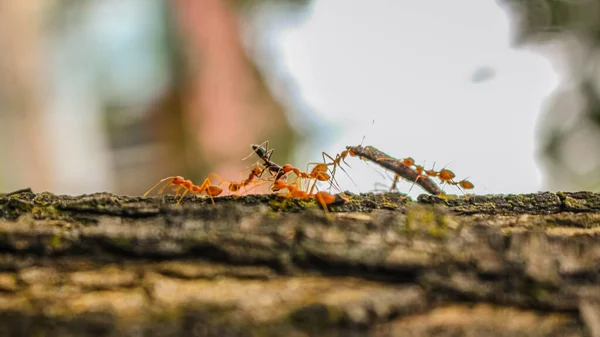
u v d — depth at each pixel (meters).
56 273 0.22
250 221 0.22
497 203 0.23
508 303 0.22
